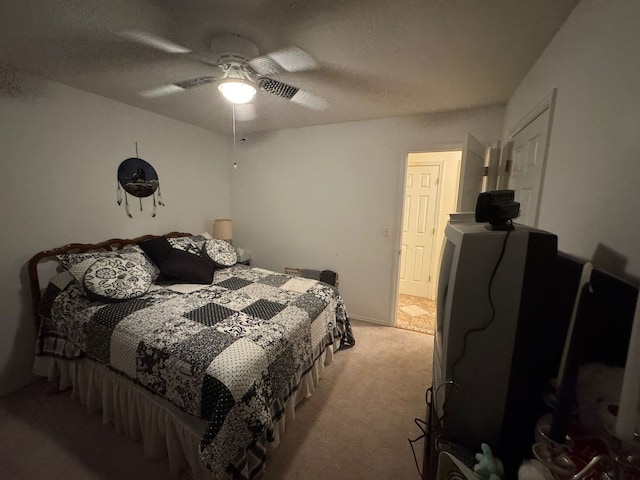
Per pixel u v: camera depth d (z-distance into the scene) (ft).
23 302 6.81
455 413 2.91
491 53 5.27
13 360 6.72
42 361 6.70
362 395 6.88
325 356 7.84
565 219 3.86
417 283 14.30
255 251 12.93
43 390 6.74
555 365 2.60
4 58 5.86
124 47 5.32
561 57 4.31
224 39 4.89
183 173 10.78
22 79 6.48
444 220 13.50
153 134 9.53
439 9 4.09
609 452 2.11
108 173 8.36
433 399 3.71
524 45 4.95
